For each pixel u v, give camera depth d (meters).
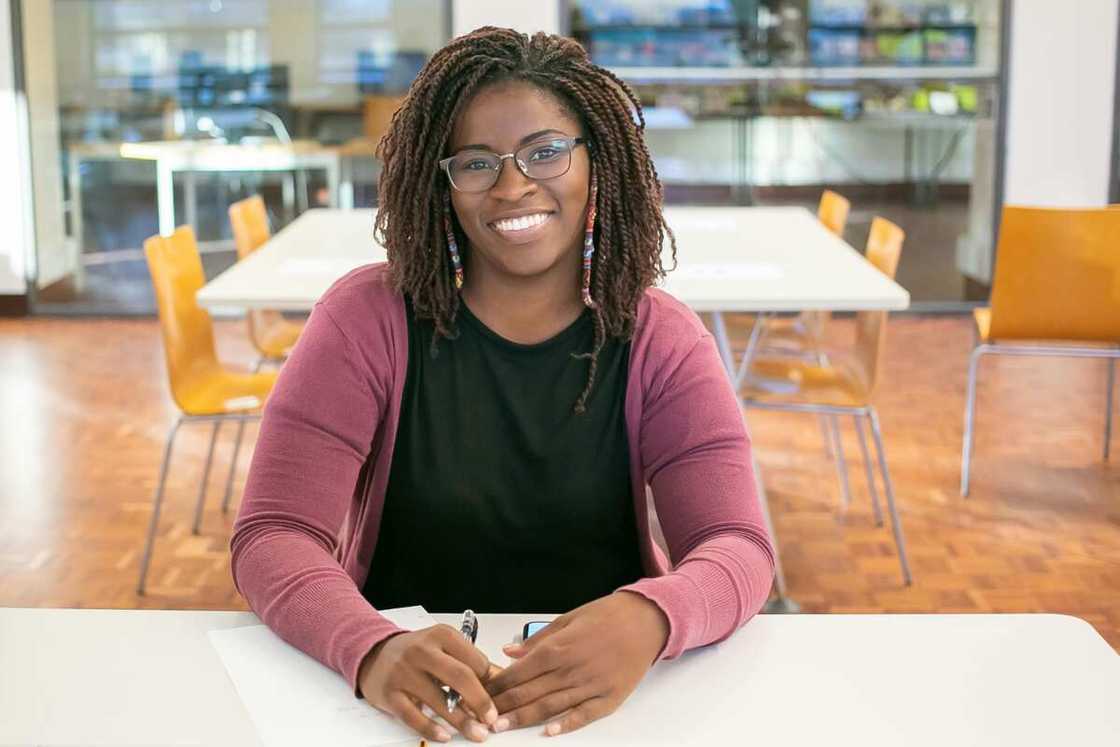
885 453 4.81
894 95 6.98
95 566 3.76
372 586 1.83
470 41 1.71
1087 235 4.09
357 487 1.85
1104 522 4.12
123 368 6.03
